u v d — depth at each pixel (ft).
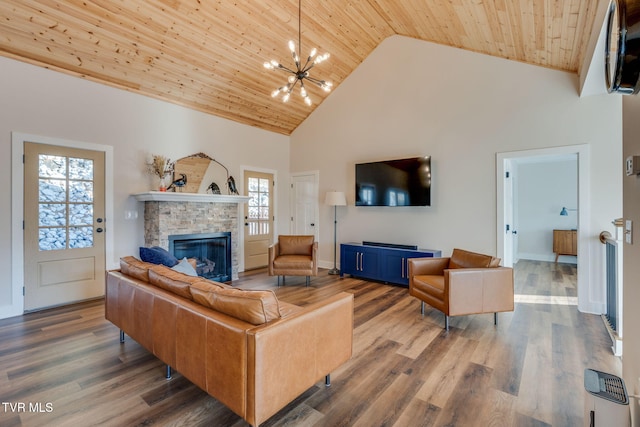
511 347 8.53
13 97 11.01
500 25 10.78
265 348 4.83
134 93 14.14
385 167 16.48
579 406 5.96
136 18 11.11
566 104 11.96
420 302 12.64
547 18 9.11
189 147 16.12
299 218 21.01
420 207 15.74
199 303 6.00
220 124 17.56
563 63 11.58
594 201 11.36
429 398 6.26
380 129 17.13
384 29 15.97
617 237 8.46
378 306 12.14
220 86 15.55
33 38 10.63
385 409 5.93
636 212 4.89
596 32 7.82
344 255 17.16
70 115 12.28
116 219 13.60
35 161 11.50
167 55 12.91
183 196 14.11
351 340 6.93
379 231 17.24
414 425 5.49
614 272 9.14
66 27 10.57
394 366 7.52
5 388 6.58
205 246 15.85
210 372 5.37
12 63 10.97
